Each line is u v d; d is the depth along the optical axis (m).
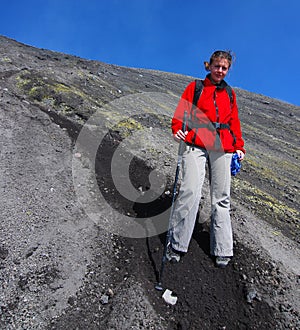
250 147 9.55
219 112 3.38
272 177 7.14
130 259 3.46
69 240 3.51
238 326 2.94
